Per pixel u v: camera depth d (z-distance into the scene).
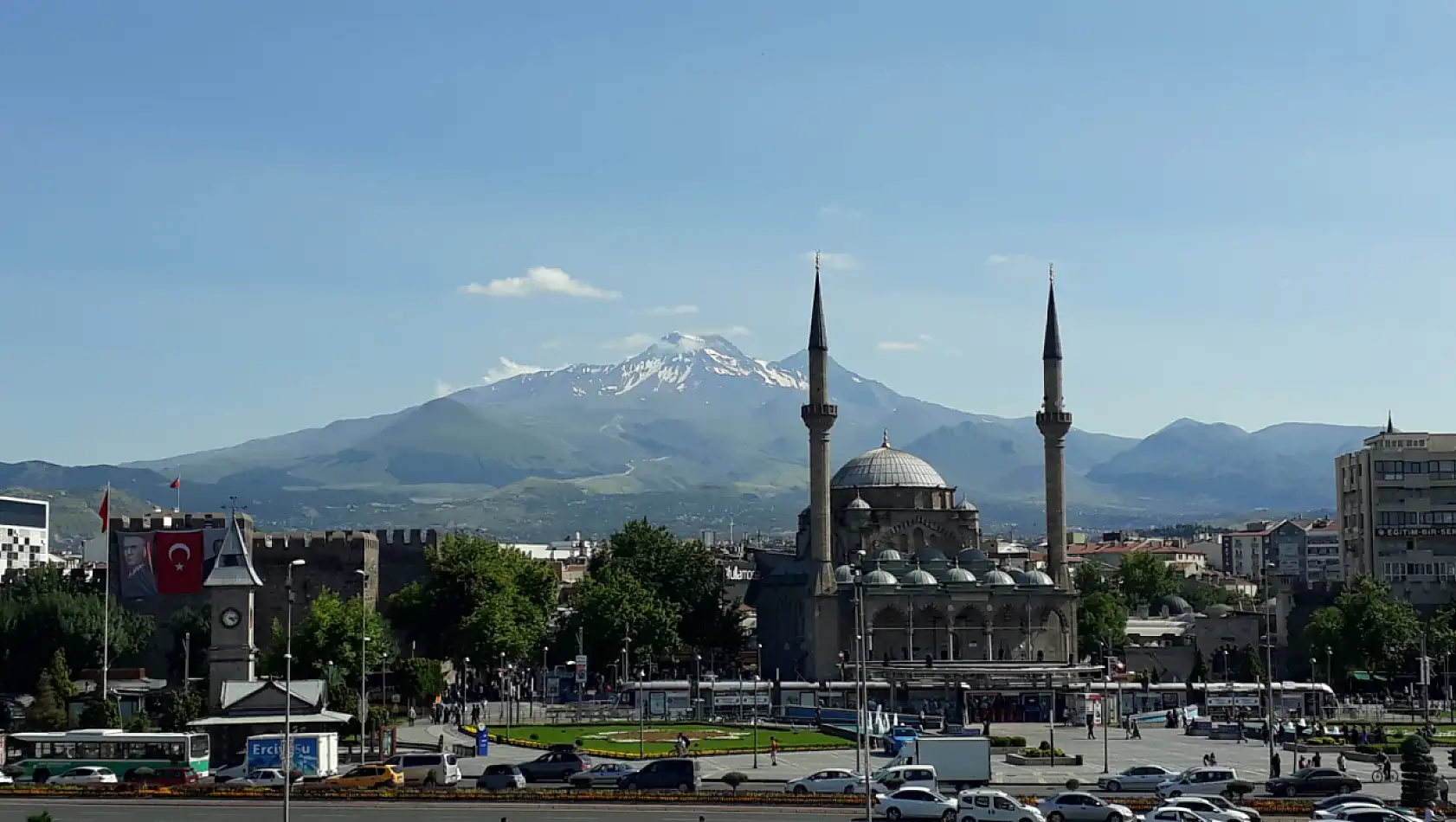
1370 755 161.00
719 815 114.25
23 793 121.94
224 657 178.38
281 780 130.12
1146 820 107.81
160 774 134.25
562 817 112.38
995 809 109.31
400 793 121.44
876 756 162.00
